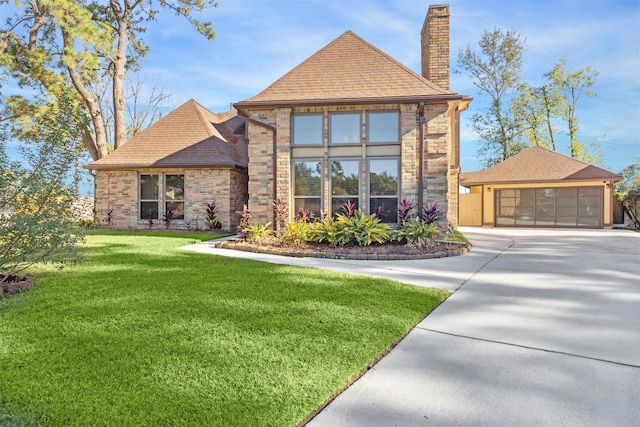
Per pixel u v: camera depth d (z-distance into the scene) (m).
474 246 11.87
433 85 12.36
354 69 13.16
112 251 9.17
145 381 2.75
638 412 2.47
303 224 10.70
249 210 12.90
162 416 2.32
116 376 2.82
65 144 5.71
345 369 3.01
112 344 3.41
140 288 5.45
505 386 2.81
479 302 5.09
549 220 23.17
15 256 5.26
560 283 6.25
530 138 33.78
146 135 17.81
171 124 18.27
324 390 2.69
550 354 3.39
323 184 12.41
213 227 15.69
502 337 3.81
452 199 17.45
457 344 3.63
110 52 19.58
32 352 3.23
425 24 15.43
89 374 2.84
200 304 4.67
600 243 12.87
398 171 12.21
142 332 3.71
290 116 12.58
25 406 2.41
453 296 5.40
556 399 2.63
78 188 6.04
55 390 2.61
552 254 9.85
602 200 21.86
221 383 2.74
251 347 3.39
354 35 14.03
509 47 31.58
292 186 12.59
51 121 5.79
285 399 2.56
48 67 19.20
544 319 4.37
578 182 22.44
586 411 2.48
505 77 32.41
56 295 5.04
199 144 16.98
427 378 2.94
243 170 16.98
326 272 6.85
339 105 12.22
